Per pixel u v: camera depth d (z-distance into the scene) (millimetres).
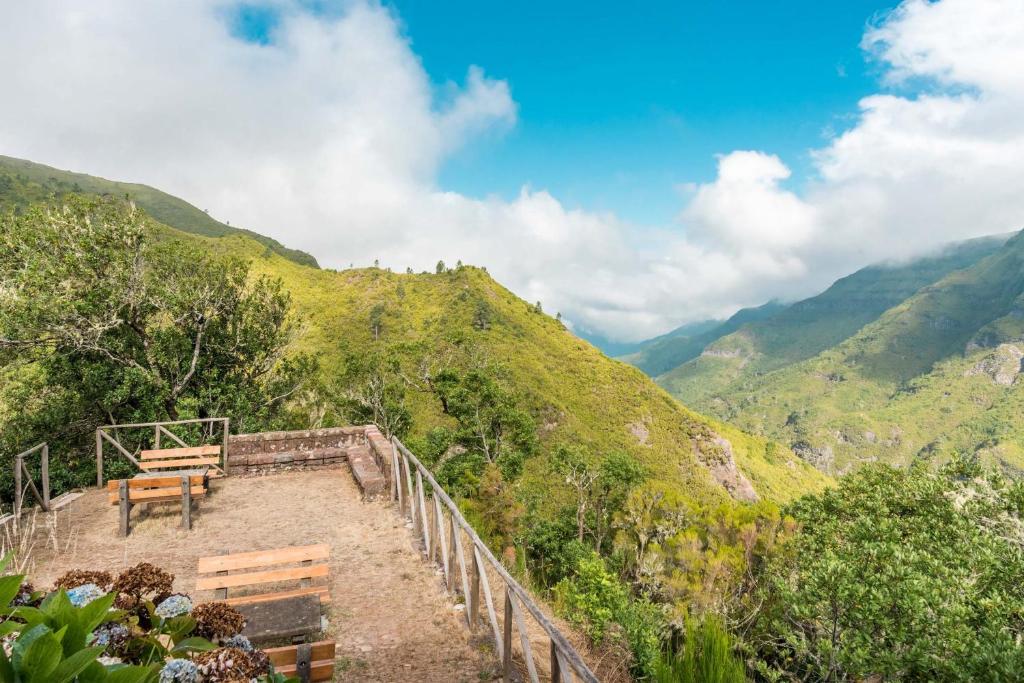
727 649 8688
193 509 10227
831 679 13305
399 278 165875
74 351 18406
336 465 13055
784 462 154125
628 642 9641
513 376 107875
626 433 113125
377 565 8062
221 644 3586
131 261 19656
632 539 23688
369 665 5707
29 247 17875
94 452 18172
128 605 3637
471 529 6555
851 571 12227
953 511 15188
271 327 24438
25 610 2123
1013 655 9500
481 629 6555
